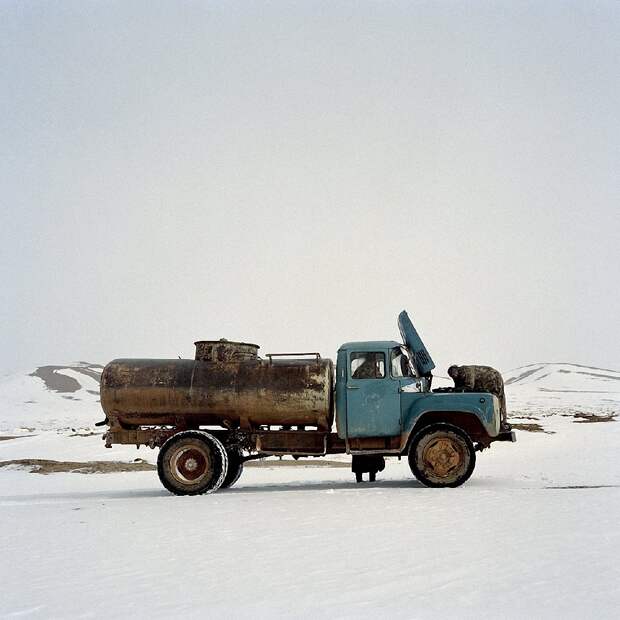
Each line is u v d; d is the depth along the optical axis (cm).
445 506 1006
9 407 7938
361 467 1493
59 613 548
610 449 2353
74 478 2033
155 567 692
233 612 537
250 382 1384
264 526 895
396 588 591
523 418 4797
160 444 1419
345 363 1373
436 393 1353
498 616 513
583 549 716
